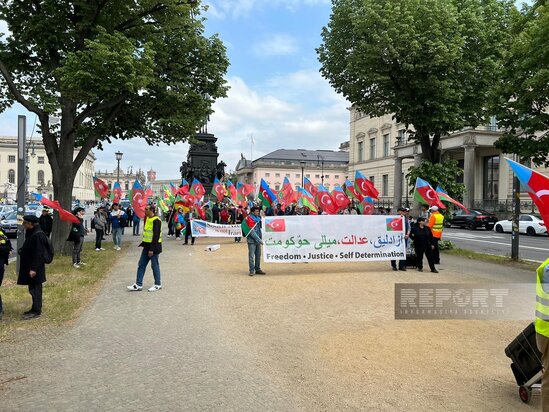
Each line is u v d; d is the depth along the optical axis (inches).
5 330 264.4
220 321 283.9
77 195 4392.2
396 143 2178.9
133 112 741.3
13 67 628.4
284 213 982.4
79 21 615.8
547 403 131.0
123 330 264.4
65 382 187.9
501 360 214.2
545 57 445.7
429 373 197.3
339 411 161.0
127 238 959.6
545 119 481.4
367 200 669.3
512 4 713.6
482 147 1733.5
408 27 635.5
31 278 296.7
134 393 176.7
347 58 726.5
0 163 4242.1
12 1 589.6
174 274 472.4
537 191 163.0
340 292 375.2
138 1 624.4
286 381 188.2
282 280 435.2
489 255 644.7
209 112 775.1
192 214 902.4
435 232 518.9
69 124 621.6
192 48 736.3
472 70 687.7
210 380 189.6
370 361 211.9
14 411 161.6
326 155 4192.9
